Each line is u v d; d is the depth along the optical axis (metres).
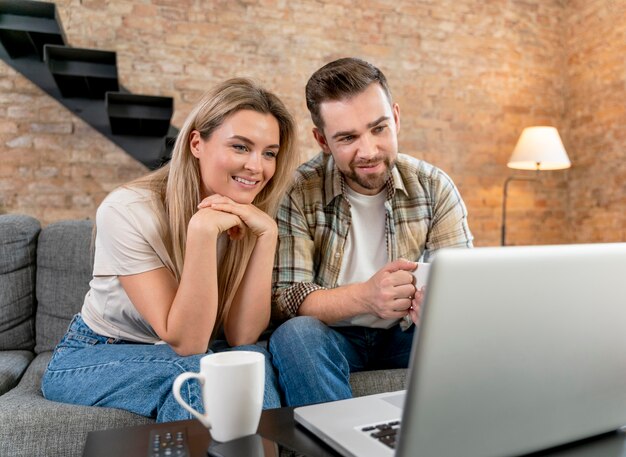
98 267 1.29
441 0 4.24
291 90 3.84
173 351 1.25
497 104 4.39
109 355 1.28
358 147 1.50
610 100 4.12
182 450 0.70
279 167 1.43
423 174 1.72
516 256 0.63
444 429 0.61
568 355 0.68
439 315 0.58
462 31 4.30
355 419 0.80
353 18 4.00
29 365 1.91
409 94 4.14
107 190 3.43
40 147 3.32
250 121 1.29
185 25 3.62
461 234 1.70
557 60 4.59
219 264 1.44
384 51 4.07
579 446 0.74
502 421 0.65
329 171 1.69
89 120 3.35
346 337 1.55
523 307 0.64
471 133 4.31
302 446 0.74
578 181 4.45
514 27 4.45
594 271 0.69
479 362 0.62
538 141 3.80
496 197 4.38
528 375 0.65
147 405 1.19
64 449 1.19
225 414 0.75
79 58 2.97
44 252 2.15
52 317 2.12
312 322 1.29
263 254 1.37
